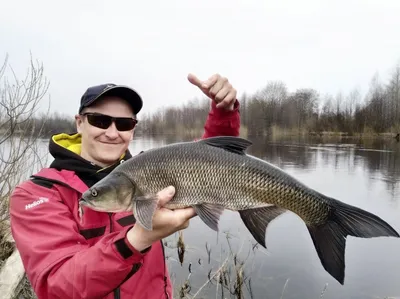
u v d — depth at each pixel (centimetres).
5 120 187
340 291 163
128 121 82
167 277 81
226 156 71
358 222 70
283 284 169
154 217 57
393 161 609
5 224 192
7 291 136
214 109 88
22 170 206
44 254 59
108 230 72
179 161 70
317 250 73
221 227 247
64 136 86
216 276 174
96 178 80
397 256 201
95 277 53
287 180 73
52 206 67
